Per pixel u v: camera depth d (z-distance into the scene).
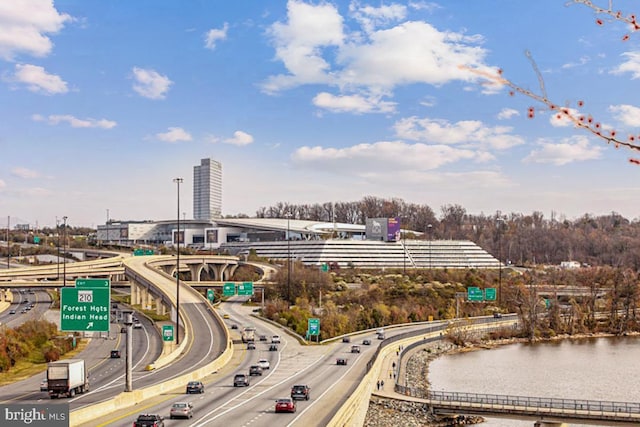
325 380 100.12
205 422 64.88
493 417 94.00
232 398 81.88
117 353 131.00
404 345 165.62
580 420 89.12
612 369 146.75
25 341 133.00
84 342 154.00
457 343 184.88
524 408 91.56
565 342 197.88
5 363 116.69
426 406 96.75
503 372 142.25
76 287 79.19
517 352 175.12
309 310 199.75
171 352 132.12
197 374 102.38
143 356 132.75
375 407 97.31
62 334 154.75
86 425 61.53
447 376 136.75
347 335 173.38
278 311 199.00
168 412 70.19
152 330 174.25
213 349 138.88
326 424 61.72
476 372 142.00
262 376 106.00
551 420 90.38
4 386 98.25
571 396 116.62
